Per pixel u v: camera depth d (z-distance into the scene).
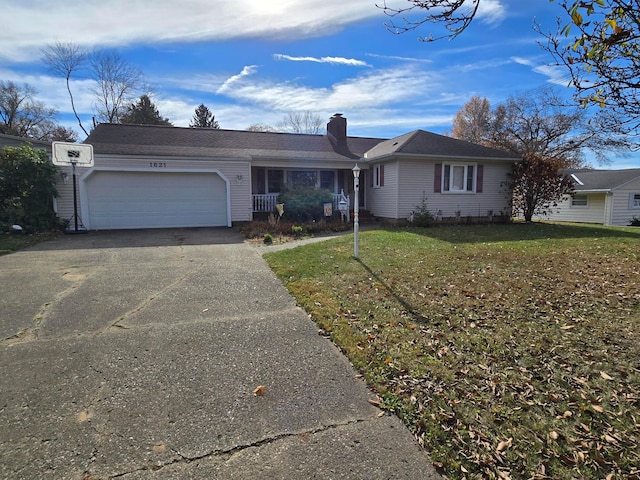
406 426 2.34
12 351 3.29
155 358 3.20
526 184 14.76
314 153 15.83
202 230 12.06
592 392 2.69
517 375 2.93
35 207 10.86
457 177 14.66
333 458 2.05
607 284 5.37
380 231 11.27
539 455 2.08
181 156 12.53
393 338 3.62
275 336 3.70
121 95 30.23
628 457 2.05
